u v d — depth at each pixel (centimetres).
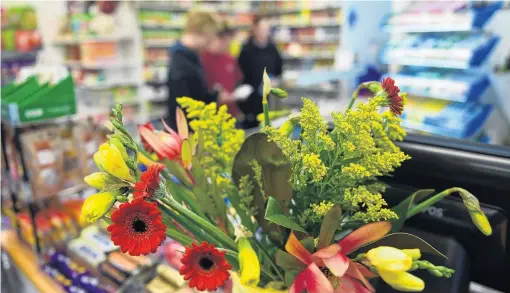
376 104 65
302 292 62
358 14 679
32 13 474
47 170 159
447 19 428
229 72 513
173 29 740
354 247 59
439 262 84
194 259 56
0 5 462
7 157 164
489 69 429
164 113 694
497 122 430
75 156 167
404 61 471
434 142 91
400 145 93
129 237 54
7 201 178
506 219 81
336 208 60
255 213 74
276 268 73
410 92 464
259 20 521
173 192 80
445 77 442
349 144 62
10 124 154
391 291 85
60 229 158
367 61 671
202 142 79
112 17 651
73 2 656
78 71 640
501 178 79
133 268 131
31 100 157
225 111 82
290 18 836
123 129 66
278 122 117
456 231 85
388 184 95
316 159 61
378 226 59
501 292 89
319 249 62
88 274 140
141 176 61
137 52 684
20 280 163
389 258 54
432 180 89
